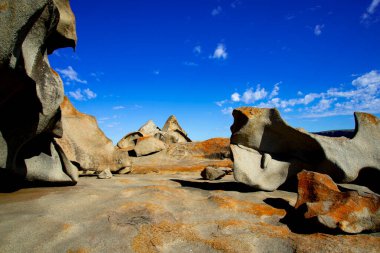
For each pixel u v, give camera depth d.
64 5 4.42
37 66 3.83
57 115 4.74
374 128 5.14
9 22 3.12
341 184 5.11
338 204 3.34
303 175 4.04
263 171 5.12
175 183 6.01
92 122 8.02
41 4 3.26
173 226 3.14
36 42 3.66
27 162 4.61
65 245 2.64
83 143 7.53
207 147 12.71
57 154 5.24
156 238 2.84
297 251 2.67
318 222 3.09
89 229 2.99
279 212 3.85
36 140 4.76
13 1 3.12
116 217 3.28
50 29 3.68
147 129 18.98
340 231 3.00
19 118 4.16
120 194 4.41
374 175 5.06
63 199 3.97
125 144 14.35
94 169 7.57
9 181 4.53
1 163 4.07
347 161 4.86
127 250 2.63
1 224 2.92
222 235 3.05
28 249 2.53
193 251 2.70
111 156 8.06
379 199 3.23
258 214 3.77
